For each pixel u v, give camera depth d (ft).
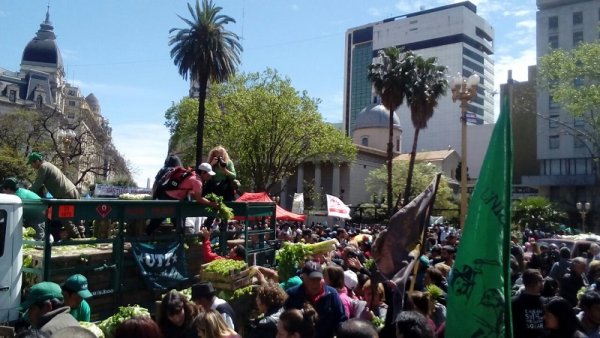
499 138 12.53
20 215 18.43
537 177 221.66
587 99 113.91
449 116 409.69
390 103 119.44
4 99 314.35
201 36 108.68
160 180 24.45
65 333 9.98
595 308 17.12
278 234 51.34
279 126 133.39
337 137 140.36
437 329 18.28
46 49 380.58
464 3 469.57
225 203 25.77
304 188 225.35
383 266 17.30
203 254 23.48
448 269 25.34
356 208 185.78
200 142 111.75
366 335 10.20
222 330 13.25
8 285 17.83
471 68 454.40
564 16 229.45
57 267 17.92
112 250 19.57
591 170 210.79
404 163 217.56
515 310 18.24
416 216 17.62
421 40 463.42
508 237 12.16
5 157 130.72
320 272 16.89
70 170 155.84
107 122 237.04
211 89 141.69
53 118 156.97
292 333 12.53
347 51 532.32
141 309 17.56
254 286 21.39
